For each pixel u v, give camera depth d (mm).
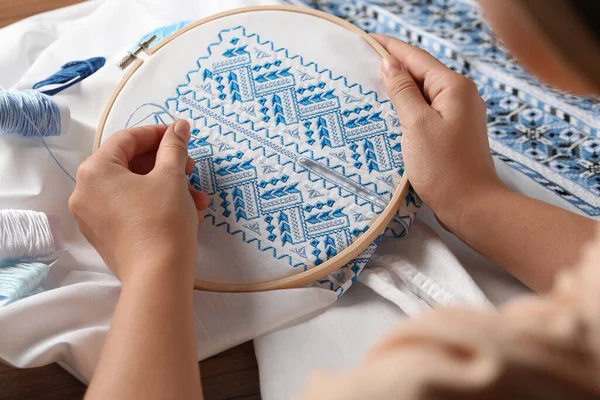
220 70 774
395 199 713
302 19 791
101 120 765
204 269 703
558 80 284
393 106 750
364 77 764
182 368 518
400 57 778
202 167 736
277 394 659
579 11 242
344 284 712
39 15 1012
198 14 987
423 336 287
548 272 651
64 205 745
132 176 641
